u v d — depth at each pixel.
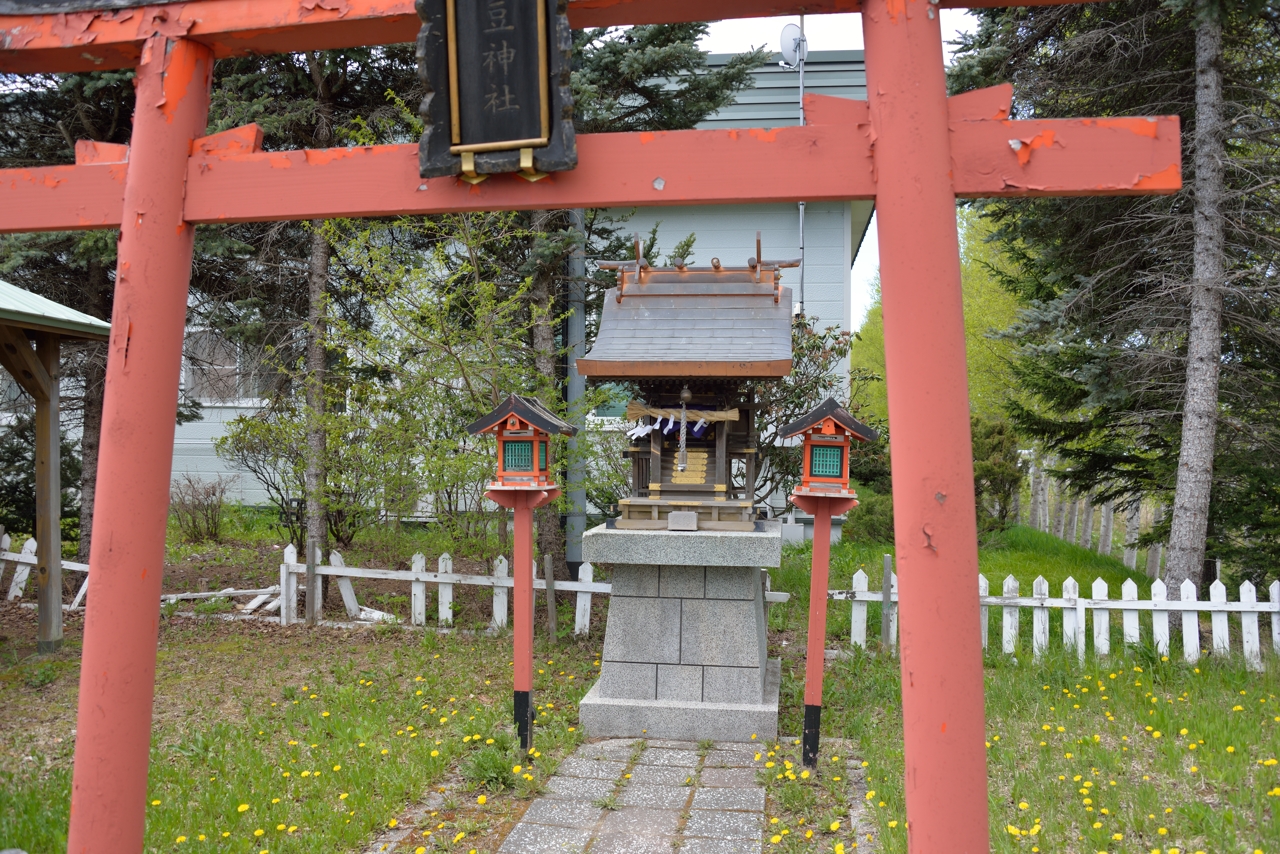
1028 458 14.98
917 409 2.66
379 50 9.23
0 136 9.88
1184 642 7.07
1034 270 10.20
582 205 2.92
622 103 9.73
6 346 7.15
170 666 6.96
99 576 2.96
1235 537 9.16
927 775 2.60
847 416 4.98
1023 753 5.00
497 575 8.13
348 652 7.45
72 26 3.10
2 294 7.09
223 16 3.03
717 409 6.05
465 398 8.59
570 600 9.22
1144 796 4.22
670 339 5.95
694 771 5.04
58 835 3.93
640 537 5.68
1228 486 8.87
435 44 2.82
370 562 10.00
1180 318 8.06
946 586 2.62
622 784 4.83
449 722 5.66
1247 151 8.23
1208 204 7.39
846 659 7.19
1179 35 7.77
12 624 8.15
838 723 5.74
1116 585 10.14
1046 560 11.81
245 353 10.59
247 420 9.01
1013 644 7.31
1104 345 8.57
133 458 2.98
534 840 4.12
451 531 8.55
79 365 10.11
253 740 5.30
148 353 3.00
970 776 2.59
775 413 10.29
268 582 9.61
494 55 2.80
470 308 8.81
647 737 5.68
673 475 6.16
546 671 6.89
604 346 5.88
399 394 8.41
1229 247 7.87
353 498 8.95
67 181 3.21
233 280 10.22
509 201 2.93
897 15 2.73
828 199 2.83
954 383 2.66
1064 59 8.35
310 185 3.02
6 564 10.13
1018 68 8.66
